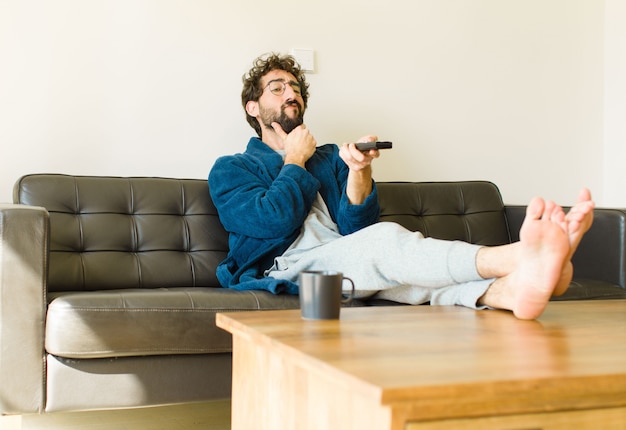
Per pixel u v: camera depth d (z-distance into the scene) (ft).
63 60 8.00
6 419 5.36
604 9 10.94
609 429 2.99
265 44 8.92
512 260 4.84
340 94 9.32
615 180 10.82
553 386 2.86
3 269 5.26
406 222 8.33
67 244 6.93
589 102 10.85
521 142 10.42
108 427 6.86
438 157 9.89
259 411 4.10
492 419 2.83
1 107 7.77
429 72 9.83
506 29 10.32
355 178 7.22
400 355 3.27
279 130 8.05
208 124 8.65
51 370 5.36
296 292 6.29
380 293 6.16
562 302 5.51
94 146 8.14
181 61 8.52
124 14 8.26
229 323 4.42
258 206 7.00
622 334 3.93
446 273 5.32
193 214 7.56
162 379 5.62
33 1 7.88
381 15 9.54
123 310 5.40
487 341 3.66
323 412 3.32
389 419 2.69
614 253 7.62
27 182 6.99
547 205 4.47
